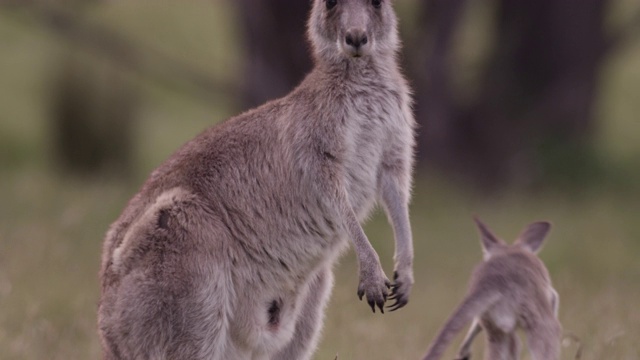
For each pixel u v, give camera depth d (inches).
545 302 474.9
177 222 504.1
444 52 1311.5
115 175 1496.1
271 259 525.0
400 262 533.0
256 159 526.9
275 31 1259.8
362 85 527.8
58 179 1421.0
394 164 539.2
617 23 1809.8
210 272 503.5
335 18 530.6
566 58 1491.1
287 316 532.4
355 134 524.4
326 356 610.2
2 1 1510.8
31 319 661.3
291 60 1261.1
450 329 464.8
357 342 643.5
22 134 1750.7
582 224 1192.2
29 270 780.6
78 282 785.6
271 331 528.4
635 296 823.7
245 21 1274.6
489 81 1450.5
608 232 1157.1
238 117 543.5
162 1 2251.5
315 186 521.0
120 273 505.0
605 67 1689.2
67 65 1590.8
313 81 534.3
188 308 498.0
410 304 813.2
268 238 523.5
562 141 1505.9
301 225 526.0
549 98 1482.5
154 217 503.8
